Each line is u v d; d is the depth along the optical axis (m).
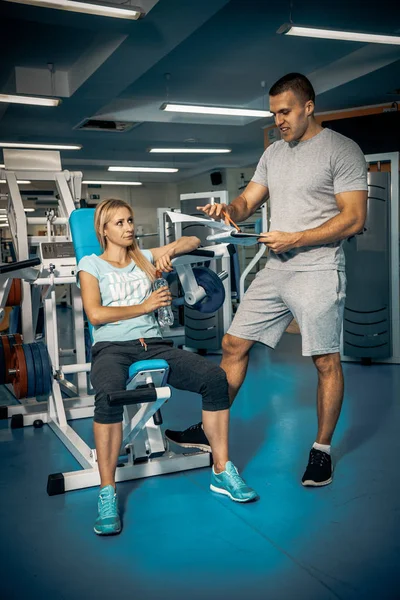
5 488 2.20
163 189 14.73
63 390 3.81
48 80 6.55
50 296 2.86
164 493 2.11
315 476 2.11
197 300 2.57
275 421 2.96
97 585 1.52
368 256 4.40
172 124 8.48
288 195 2.15
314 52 6.01
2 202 13.21
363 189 2.03
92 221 2.46
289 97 2.02
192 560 1.63
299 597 1.44
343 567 1.57
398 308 4.43
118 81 6.03
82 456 2.40
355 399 3.40
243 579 1.53
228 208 2.27
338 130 7.05
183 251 2.39
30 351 2.93
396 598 1.42
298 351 4.91
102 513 1.83
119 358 2.02
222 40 5.54
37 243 3.38
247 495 1.99
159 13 4.21
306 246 2.10
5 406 3.22
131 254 2.26
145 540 1.76
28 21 4.97
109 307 2.04
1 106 7.05
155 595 1.46
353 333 4.48
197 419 3.06
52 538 1.79
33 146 8.30
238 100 8.05
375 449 2.51
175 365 2.04
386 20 5.27
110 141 9.66
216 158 11.88
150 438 2.29
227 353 2.29
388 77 6.17
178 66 6.36
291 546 1.70
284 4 4.70
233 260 4.93
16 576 1.57
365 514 1.89
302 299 2.09
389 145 6.84
